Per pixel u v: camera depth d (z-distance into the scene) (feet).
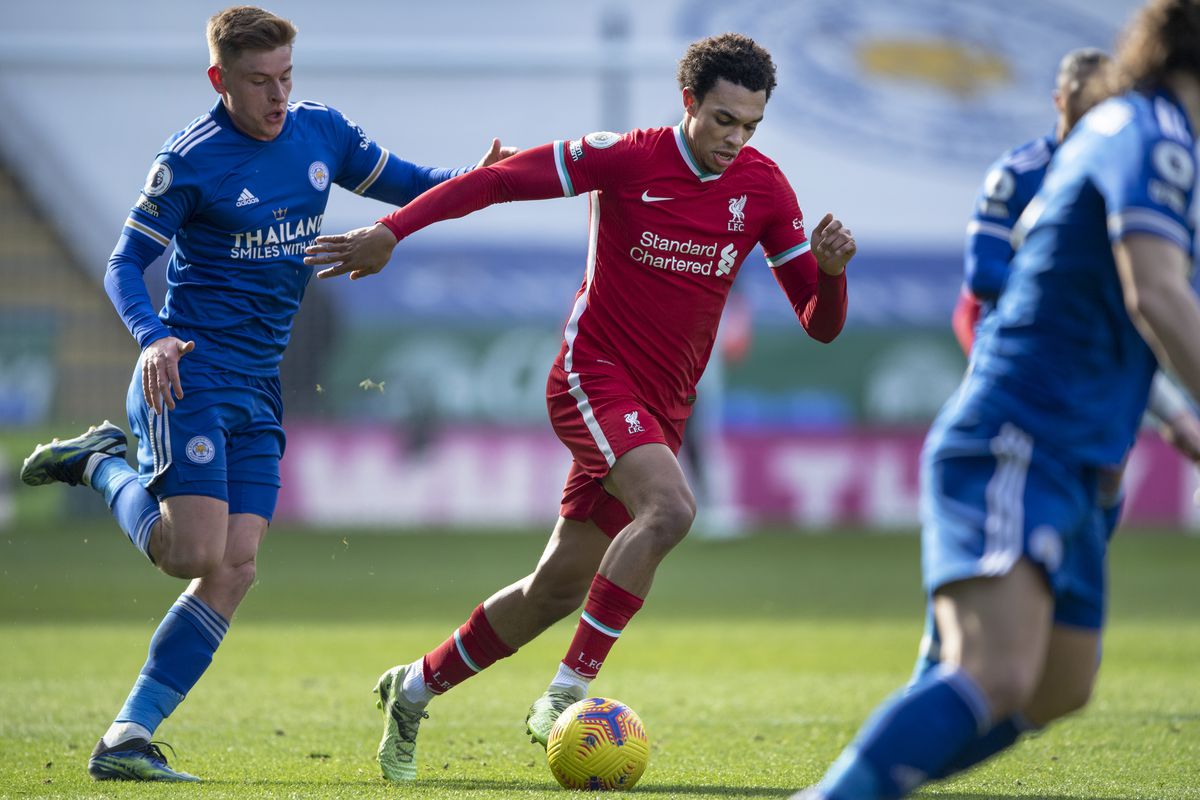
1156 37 34.14
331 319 202.90
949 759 33.24
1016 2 249.14
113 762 51.65
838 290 54.95
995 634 33.17
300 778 52.54
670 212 54.08
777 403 210.38
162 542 53.62
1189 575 161.89
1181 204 32.58
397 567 162.30
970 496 34.14
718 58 52.42
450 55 222.07
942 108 243.60
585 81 229.45
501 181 53.62
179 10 232.94
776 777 53.01
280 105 53.93
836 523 208.13
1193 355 31.40
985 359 35.78
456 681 53.11
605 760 48.21
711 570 164.86
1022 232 35.76
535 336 206.28
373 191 59.98
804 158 239.71
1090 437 34.14
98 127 221.87
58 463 58.34
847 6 246.06
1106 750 59.62
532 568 161.68
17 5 230.48
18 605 133.59
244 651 99.71
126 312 52.49
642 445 52.37
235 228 54.54
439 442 201.77
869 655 100.63
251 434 56.13
